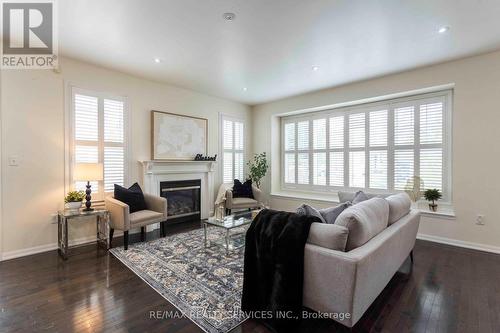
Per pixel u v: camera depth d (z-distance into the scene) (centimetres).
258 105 626
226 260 308
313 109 539
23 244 323
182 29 277
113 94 399
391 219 251
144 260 308
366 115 485
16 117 316
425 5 235
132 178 425
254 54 342
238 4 232
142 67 388
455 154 366
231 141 591
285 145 619
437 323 192
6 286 245
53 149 343
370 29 278
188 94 505
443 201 402
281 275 180
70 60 356
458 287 246
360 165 494
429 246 362
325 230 180
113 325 189
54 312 204
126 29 277
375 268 186
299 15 250
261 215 208
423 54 343
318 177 560
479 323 193
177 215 491
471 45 317
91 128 377
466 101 356
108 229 349
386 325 190
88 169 338
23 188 322
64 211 337
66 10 241
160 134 456
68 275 269
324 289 173
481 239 348
